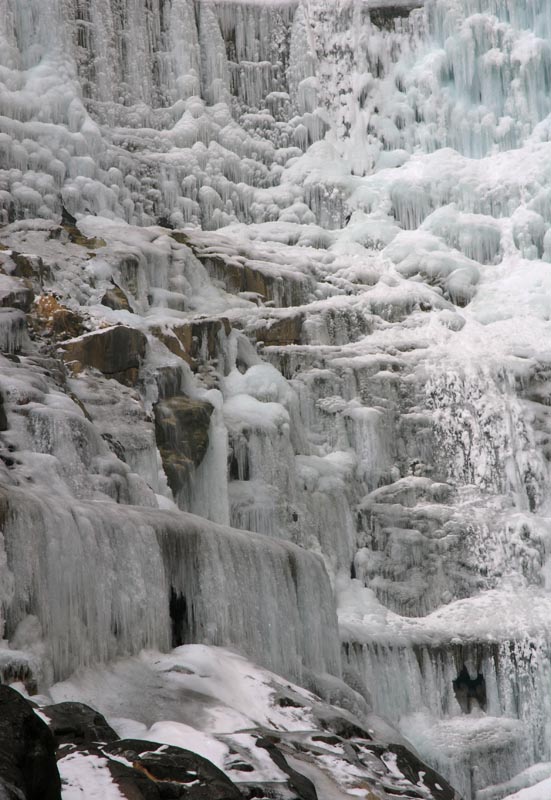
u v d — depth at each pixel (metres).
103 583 11.85
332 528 20.25
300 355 22.67
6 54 25.89
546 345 24.50
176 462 18.09
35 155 24.52
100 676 11.31
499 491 22.36
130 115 28.09
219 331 21.33
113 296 20.70
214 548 13.55
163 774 7.71
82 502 12.39
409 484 21.41
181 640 13.12
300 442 21.31
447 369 23.14
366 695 16.05
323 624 15.30
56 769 6.83
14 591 10.79
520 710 18.22
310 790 8.75
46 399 15.35
